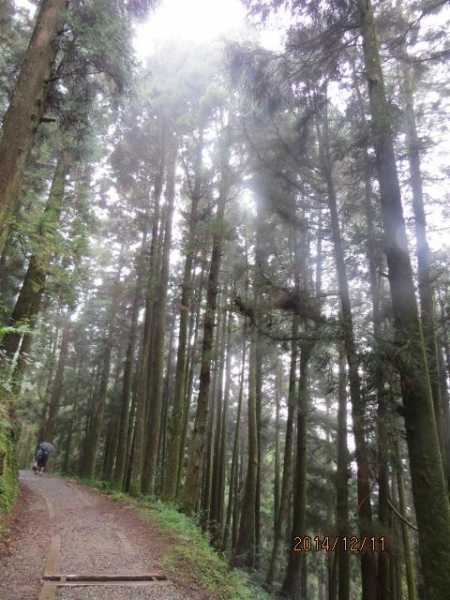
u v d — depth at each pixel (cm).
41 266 747
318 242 924
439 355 855
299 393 1071
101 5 607
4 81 786
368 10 654
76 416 3006
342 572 1095
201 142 1275
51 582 448
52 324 2161
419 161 859
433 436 476
